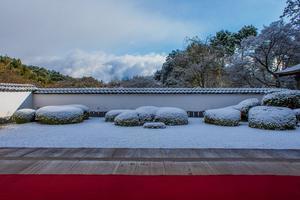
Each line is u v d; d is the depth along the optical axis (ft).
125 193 11.06
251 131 27.71
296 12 54.65
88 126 31.12
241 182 12.41
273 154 17.93
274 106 32.24
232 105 41.14
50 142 21.83
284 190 11.43
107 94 41.55
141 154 17.88
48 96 41.96
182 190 11.40
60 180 12.67
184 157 17.13
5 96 34.58
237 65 61.21
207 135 25.21
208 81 70.08
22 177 13.11
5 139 23.13
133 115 31.27
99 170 14.35
